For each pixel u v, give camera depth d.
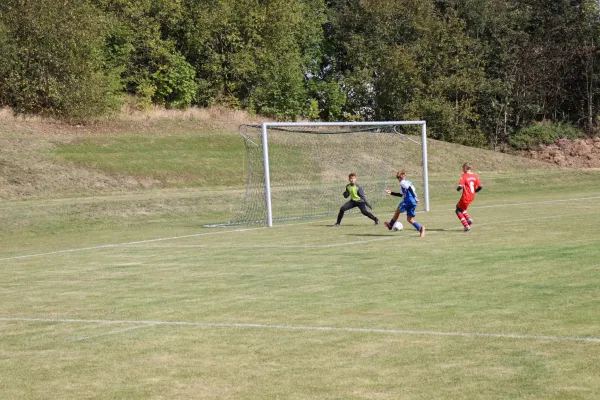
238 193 34.25
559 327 8.53
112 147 40.41
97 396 6.78
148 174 38.22
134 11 52.47
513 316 9.16
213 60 56.62
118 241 20.48
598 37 64.75
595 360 7.24
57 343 8.88
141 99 51.59
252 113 56.41
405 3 64.31
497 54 63.72
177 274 13.95
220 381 7.08
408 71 59.91
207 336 8.91
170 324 9.65
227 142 44.81
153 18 53.94
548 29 65.88
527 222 20.66
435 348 7.92
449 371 7.08
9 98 43.47
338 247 16.92
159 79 53.25
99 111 44.94
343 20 65.62
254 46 58.06
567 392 6.35
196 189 37.38
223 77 57.44
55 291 12.59
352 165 44.28
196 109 51.38
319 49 66.25
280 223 24.67
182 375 7.33
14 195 32.22
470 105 63.16
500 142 64.62
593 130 65.62
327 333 8.80
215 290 12.03
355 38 63.38
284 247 17.44
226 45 57.91
